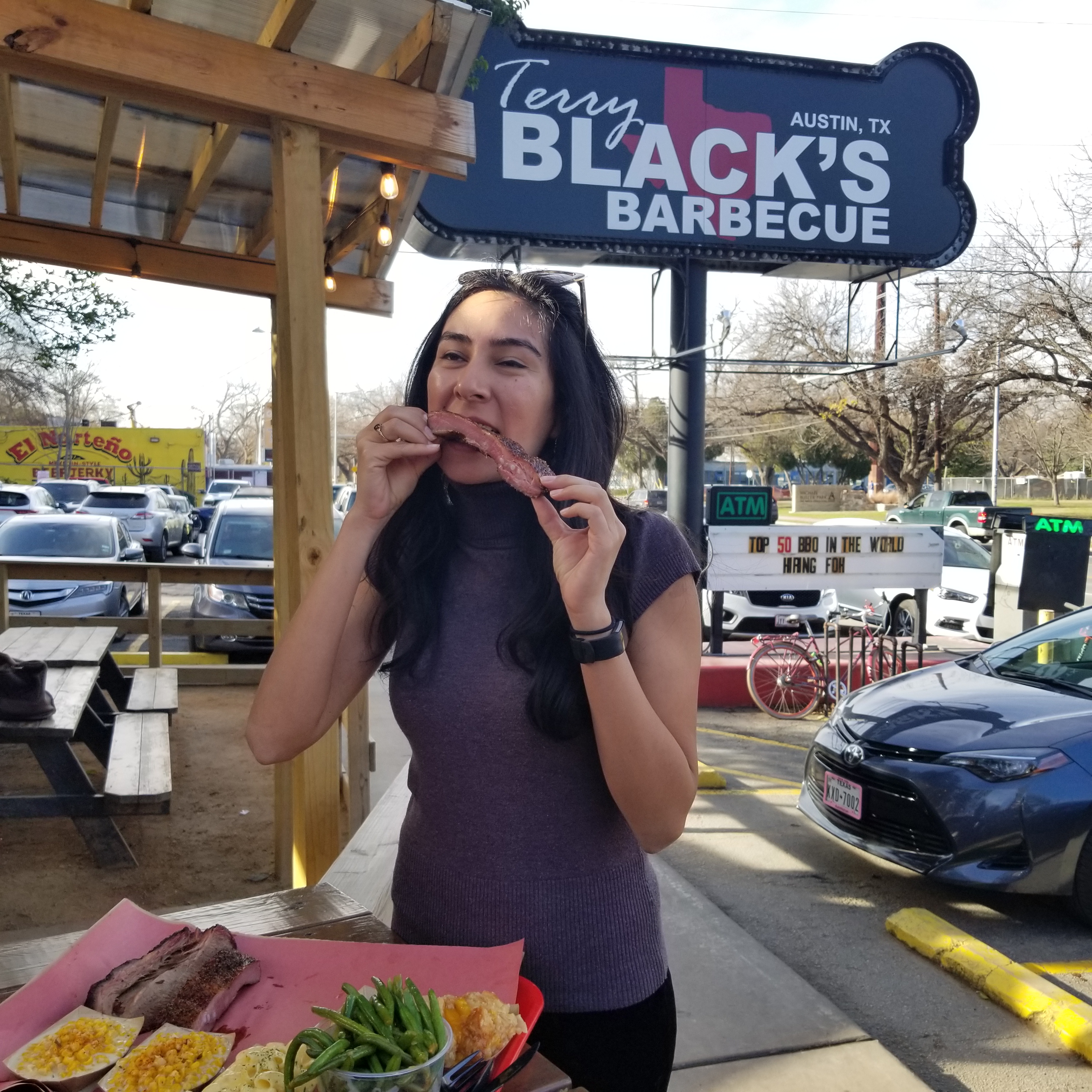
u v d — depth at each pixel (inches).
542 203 422.6
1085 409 1077.1
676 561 56.6
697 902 176.9
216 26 126.2
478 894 55.2
